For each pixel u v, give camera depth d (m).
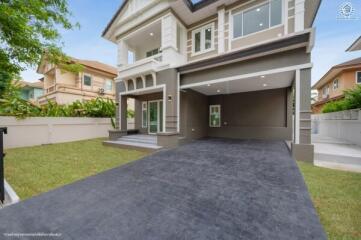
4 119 8.57
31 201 3.18
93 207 2.94
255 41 7.75
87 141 11.03
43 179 4.36
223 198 3.20
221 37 8.52
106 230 2.34
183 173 4.62
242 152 6.96
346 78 15.16
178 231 2.29
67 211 2.82
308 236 2.17
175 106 8.58
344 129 9.43
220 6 8.57
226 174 4.48
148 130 12.11
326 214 2.69
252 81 8.23
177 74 8.68
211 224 2.43
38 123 9.70
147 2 9.46
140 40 11.33
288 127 9.91
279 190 3.50
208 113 12.44
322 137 11.03
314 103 20.86
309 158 5.78
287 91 9.93
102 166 5.55
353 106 8.66
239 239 2.13
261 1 7.66
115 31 11.45
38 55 6.68
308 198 3.15
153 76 9.09
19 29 5.35
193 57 9.82
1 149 3.21
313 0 7.66
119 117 11.01
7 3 5.22
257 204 2.96
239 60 7.04
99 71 17.92
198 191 3.51
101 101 13.49
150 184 3.92
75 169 5.22
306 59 5.92
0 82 9.54
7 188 3.69
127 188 3.72
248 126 11.06
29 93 23.09
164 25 8.90
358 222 2.49
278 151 7.09
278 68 6.36
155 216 2.65
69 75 16.23
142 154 7.37
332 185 3.81
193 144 8.98
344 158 5.73
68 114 11.52
